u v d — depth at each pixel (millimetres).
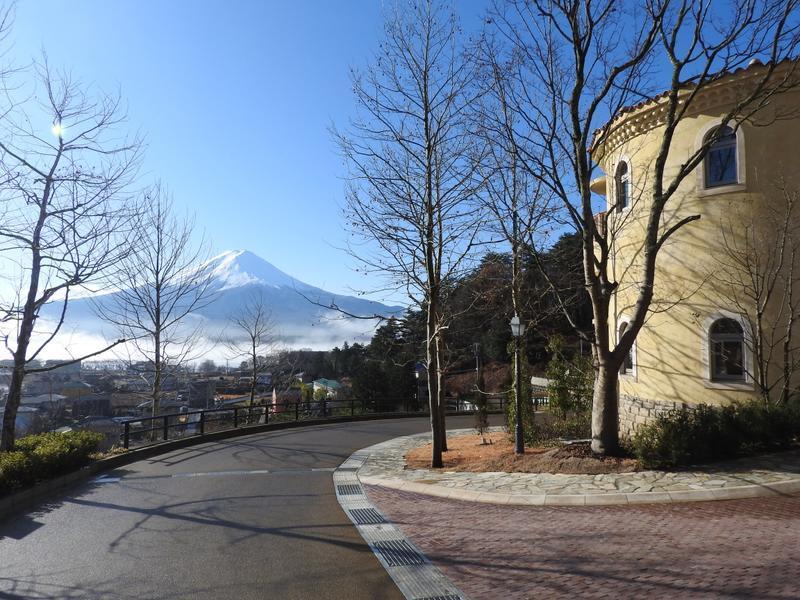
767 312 12461
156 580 5520
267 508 8727
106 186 14742
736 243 12836
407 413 28188
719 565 5219
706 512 7199
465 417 28203
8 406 10625
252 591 5234
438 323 14992
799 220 12297
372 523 7793
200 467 12734
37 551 6473
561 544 6312
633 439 10633
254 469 12531
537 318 15336
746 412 10227
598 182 20484
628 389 15391
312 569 5836
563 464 10305
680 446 9508
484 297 15984
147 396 26016
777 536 5961
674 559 5500
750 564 5172
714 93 13047
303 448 16062
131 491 9992
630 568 5375
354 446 16594
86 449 11859
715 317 13094
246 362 38969
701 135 13398
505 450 14883
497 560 5953
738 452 9859
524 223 13695
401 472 12117
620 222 14438
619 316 15727
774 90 10000
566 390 17703
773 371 12352
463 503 8922
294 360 38094
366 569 5824
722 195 13070
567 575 5352
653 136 14406
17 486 9273
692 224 13492
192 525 7648
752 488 7957
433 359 13086
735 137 12961
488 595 5035
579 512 7738
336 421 24969
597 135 16281
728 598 4488
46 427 23797
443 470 12055
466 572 5656
